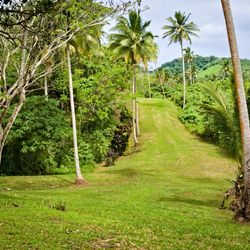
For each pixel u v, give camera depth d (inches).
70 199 745.6
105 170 1485.0
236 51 620.1
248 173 607.8
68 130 1331.2
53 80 1525.6
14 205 590.2
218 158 1587.1
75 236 421.7
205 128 1978.3
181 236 470.9
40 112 1246.9
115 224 511.2
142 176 1282.0
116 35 1755.7
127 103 2549.2
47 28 573.6
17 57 779.4
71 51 1193.4
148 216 601.3
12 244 372.5
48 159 1402.6
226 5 622.2
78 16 629.9
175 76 4192.9
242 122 613.9
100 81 1593.3
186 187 1040.2
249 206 603.8
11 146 1341.0
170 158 1622.8
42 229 441.4
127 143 1904.5
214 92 727.7
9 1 284.5
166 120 2367.1
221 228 535.2
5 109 619.5
